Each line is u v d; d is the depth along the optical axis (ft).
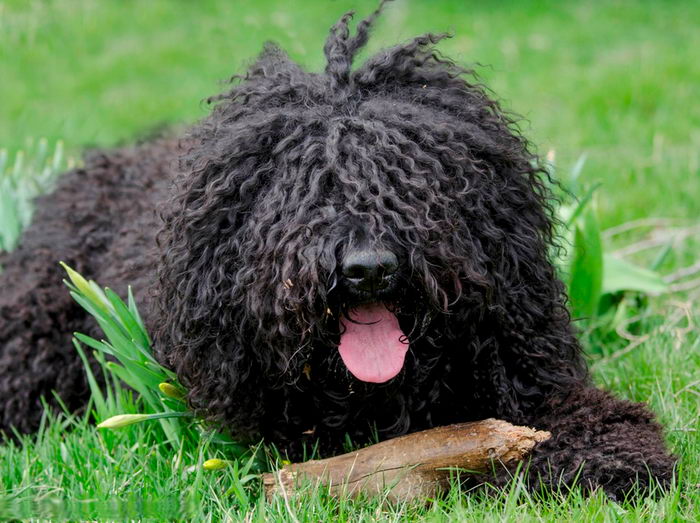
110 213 15.08
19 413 13.99
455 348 10.98
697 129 23.95
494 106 11.70
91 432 12.38
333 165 10.11
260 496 10.61
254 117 10.89
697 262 17.26
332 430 11.48
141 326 11.80
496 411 11.21
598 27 36.58
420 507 10.17
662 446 10.50
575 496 9.77
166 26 38.45
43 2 28.58
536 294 11.20
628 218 19.34
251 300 10.23
